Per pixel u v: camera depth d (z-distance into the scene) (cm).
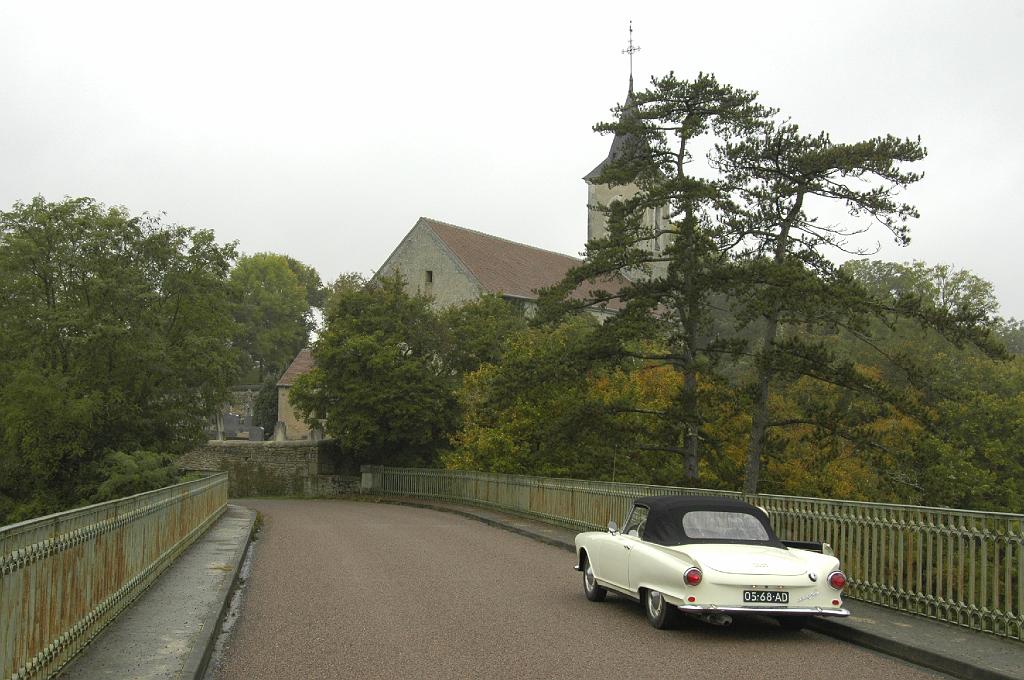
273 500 4656
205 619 1020
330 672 811
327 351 4603
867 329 2303
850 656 884
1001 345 2202
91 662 809
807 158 2291
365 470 4700
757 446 2431
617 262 2603
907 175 2233
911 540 1058
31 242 3641
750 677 788
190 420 3953
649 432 2884
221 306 4094
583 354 2647
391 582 1413
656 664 839
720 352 2677
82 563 868
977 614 941
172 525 1581
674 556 1003
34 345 3531
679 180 2442
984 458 3662
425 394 4612
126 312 3738
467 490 3538
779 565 966
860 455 2450
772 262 2308
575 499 2289
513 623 1052
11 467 3594
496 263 6650
